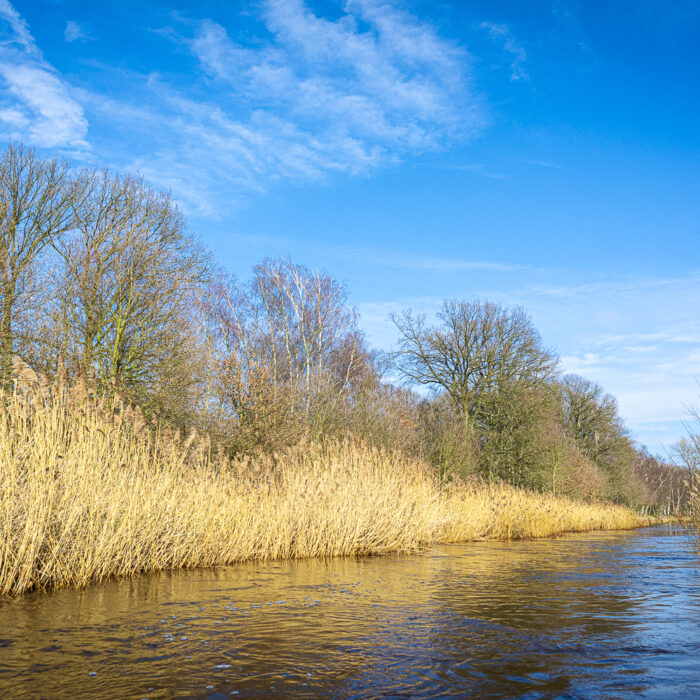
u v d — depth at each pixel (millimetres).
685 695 4633
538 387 37125
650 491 63250
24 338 17969
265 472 14250
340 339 37844
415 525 15812
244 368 19531
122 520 9633
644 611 7938
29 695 4422
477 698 4543
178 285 23219
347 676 5008
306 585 9406
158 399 19984
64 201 22969
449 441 29344
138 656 5398
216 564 11391
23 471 8648
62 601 7617
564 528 27453
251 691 4609
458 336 37406
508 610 7895
